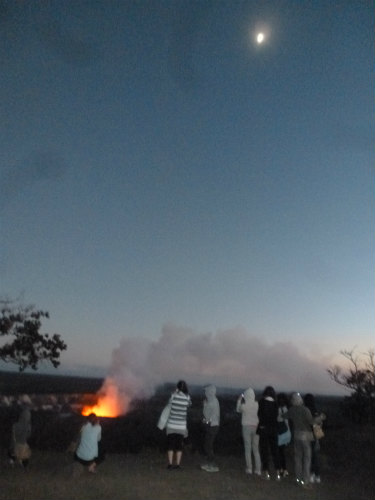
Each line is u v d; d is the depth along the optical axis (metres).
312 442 10.70
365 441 17.28
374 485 10.75
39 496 8.41
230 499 8.77
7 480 9.57
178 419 11.38
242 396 11.46
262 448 10.80
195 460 13.09
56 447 15.52
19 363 22.00
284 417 10.51
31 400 28.52
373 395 26.72
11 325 21.86
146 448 15.88
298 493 9.50
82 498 8.41
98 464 10.73
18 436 11.20
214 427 11.45
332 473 12.20
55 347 22.45
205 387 11.77
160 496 8.77
